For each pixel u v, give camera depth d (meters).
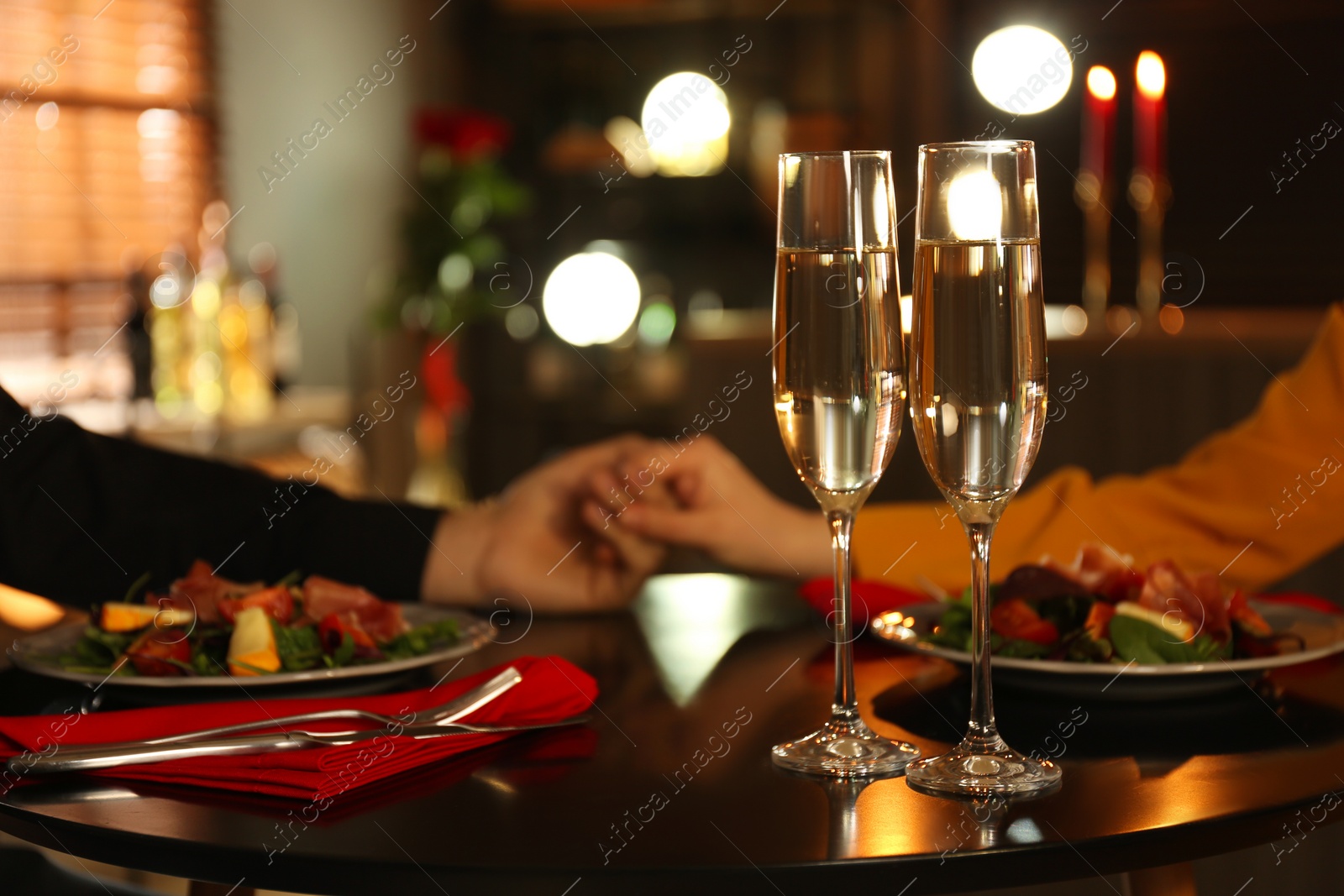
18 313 4.38
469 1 6.22
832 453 1.05
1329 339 1.43
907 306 1.46
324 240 5.53
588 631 1.37
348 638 1.20
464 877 0.95
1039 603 1.20
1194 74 5.06
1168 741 1.10
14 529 1.35
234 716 1.10
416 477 5.38
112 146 4.70
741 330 3.38
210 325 4.09
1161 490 1.45
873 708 1.17
